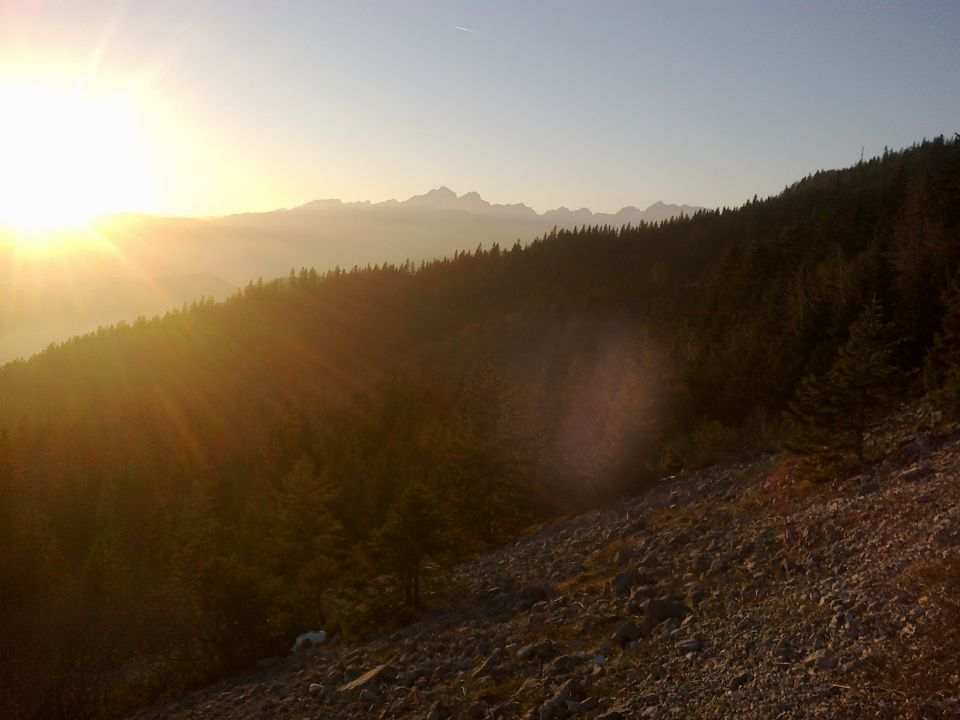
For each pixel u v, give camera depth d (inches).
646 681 548.7
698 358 2546.8
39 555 1803.6
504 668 662.5
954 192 2861.7
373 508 2139.5
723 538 978.7
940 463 927.7
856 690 422.0
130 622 1182.3
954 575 523.5
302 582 1299.2
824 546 764.6
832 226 3683.6
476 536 1747.0
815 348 2020.2
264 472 2502.5
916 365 1717.5
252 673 995.3
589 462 1975.9
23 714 888.3
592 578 992.9
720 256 6761.8
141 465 2775.6
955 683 386.9
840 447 1132.5
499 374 2642.7
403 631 975.6
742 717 438.3
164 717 856.3
